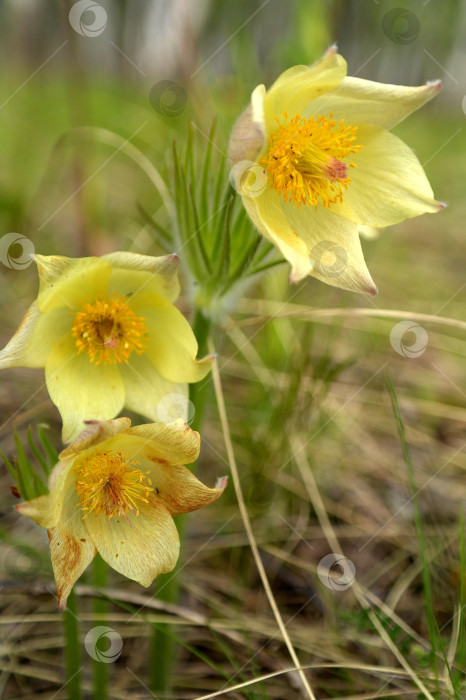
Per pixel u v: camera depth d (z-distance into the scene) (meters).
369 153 0.48
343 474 0.62
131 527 0.45
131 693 0.53
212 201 0.49
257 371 0.63
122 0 1.00
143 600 0.52
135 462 0.45
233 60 0.64
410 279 0.84
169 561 0.45
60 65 1.50
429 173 1.12
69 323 0.47
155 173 0.65
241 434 0.60
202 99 0.64
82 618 0.53
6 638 0.54
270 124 0.47
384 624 0.54
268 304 0.64
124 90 1.26
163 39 0.93
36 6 1.40
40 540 0.56
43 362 0.47
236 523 0.59
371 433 0.65
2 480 0.59
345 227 0.48
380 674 0.52
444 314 0.77
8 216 0.78
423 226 1.00
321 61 0.45
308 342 0.60
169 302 0.47
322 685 0.52
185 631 0.55
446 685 0.51
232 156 0.45
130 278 0.47
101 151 1.03
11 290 0.71
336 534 0.59
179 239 0.49
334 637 0.55
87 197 0.72
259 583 0.57
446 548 0.58
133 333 0.47
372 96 0.47
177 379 0.47
